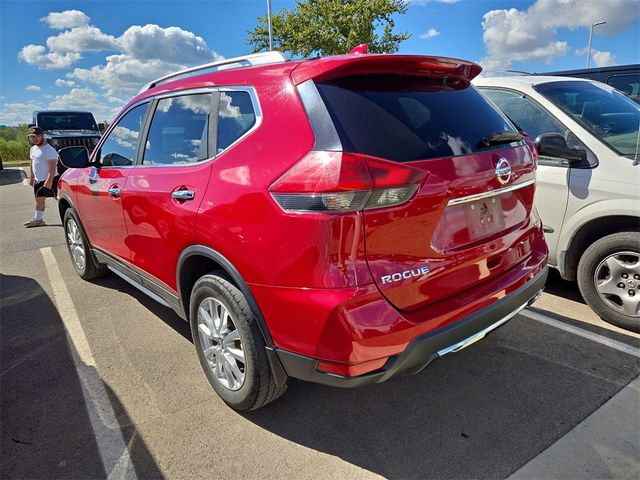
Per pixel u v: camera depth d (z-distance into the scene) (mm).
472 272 2322
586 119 3736
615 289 3408
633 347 3203
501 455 2270
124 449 2395
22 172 19453
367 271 1937
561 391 2750
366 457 2297
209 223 2408
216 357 2650
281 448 2379
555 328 3492
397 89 2252
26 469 2277
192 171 2637
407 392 2809
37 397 2854
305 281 1980
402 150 2041
